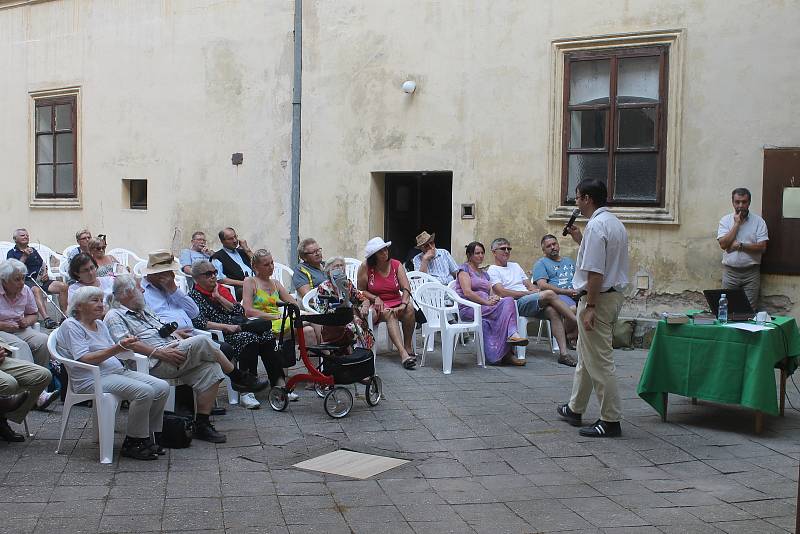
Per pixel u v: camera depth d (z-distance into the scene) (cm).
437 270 1021
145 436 565
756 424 639
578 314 637
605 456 584
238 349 704
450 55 1077
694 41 930
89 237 1080
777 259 888
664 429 651
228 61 1276
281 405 692
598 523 462
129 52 1391
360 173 1157
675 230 946
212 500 488
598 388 627
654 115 957
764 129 900
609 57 977
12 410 581
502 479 537
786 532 450
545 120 1015
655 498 503
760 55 899
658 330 667
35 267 1139
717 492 514
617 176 981
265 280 789
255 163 1254
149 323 627
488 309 892
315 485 520
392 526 455
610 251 615
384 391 765
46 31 1496
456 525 457
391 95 1125
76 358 562
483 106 1056
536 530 452
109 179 1427
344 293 761
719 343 641
